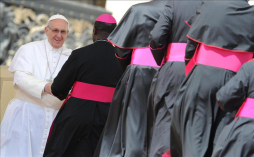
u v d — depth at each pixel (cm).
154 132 1578
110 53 1869
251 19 1441
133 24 1716
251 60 1399
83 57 1853
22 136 1925
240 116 1378
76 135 1822
